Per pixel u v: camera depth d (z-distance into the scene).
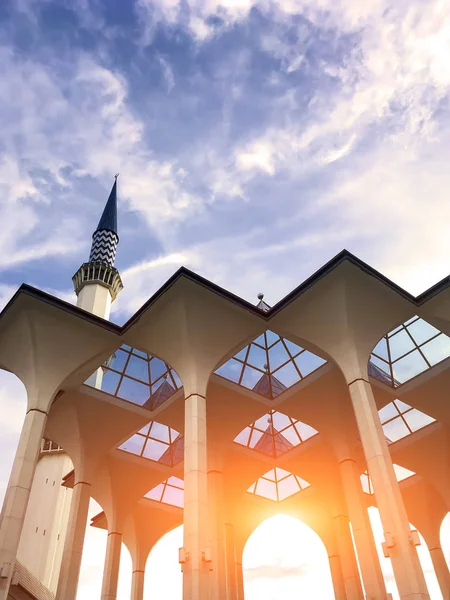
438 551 26.53
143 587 26.14
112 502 24.62
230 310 18.20
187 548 13.62
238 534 27.27
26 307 17.89
